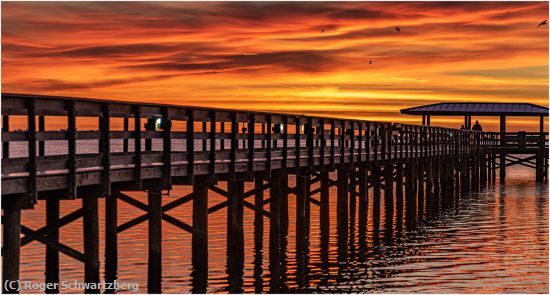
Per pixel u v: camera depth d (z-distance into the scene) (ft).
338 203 105.09
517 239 88.17
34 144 47.60
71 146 50.60
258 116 74.43
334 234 91.04
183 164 63.16
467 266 72.38
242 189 78.33
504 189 168.45
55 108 49.60
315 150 89.35
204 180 67.46
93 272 58.54
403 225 100.68
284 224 93.76
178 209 108.37
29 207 47.62
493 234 92.22
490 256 77.30
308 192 100.48
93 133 52.85
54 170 50.57
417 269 71.00
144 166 58.29
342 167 99.91
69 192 50.65
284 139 80.28
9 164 46.11
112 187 58.90
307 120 85.51
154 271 63.98
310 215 108.58
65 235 81.46
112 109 54.44
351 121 100.32
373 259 75.51
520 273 69.67
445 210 119.85
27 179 47.60
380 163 112.16
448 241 86.74
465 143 177.27
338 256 76.79
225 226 92.12
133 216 99.55
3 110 46.06
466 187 174.70
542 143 206.49
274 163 78.84
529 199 140.05
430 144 142.31
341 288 63.46
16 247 48.19
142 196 130.21
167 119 60.13
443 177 160.97
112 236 68.39
